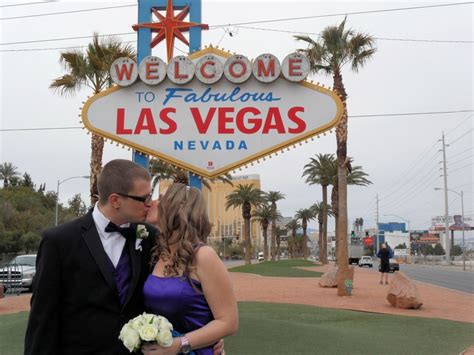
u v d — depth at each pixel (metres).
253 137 8.44
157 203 3.00
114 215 2.87
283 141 8.38
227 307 2.72
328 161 42.00
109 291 2.77
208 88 8.55
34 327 2.70
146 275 2.88
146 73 8.52
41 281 2.72
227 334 2.71
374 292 19.27
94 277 2.76
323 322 11.27
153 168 28.61
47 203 68.00
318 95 8.40
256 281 25.55
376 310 13.72
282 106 8.42
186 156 8.48
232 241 117.00
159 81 8.50
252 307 13.63
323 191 52.00
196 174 8.51
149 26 9.65
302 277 29.39
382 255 24.39
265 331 8.62
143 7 9.74
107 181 2.85
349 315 12.41
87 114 8.63
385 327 10.67
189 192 2.86
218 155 8.46
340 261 17.88
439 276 36.91
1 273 20.00
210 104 8.52
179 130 8.53
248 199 54.22
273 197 66.62
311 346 7.87
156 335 2.52
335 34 18.31
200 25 9.57
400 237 103.06
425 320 11.81
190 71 8.49
